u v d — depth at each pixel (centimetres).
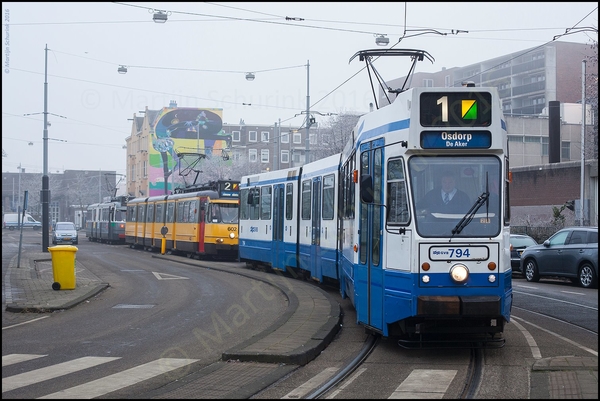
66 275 1902
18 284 2069
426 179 933
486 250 910
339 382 813
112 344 1112
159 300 1717
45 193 3656
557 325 1196
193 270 2655
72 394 773
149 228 4216
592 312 1378
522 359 909
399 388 772
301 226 2058
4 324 1345
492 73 7256
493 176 934
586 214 3023
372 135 1057
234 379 834
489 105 941
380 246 991
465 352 967
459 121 937
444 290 903
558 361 855
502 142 940
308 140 3384
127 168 7400
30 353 1036
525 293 1770
